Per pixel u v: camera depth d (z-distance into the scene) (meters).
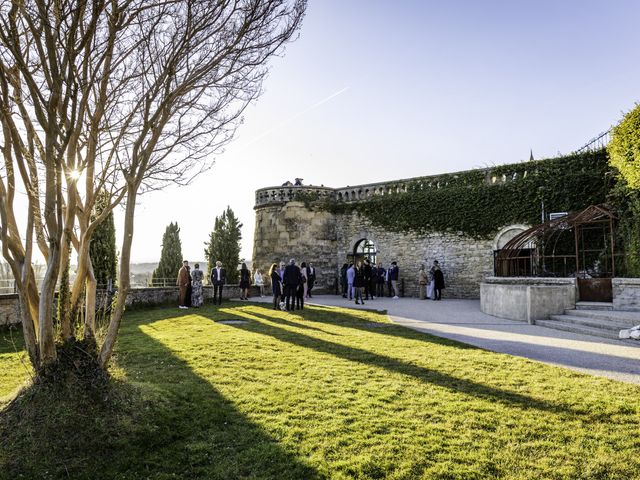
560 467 3.44
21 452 3.64
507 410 4.57
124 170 4.31
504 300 12.12
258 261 25.83
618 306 11.20
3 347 8.01
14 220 4.32
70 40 3.72
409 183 23.02
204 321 11.54
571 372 5.90
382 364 6.52
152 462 3.68
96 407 4.16
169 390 5.23
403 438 3.98
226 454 3.80
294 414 4.59
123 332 9.66
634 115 12.33
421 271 20.20
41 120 3.79
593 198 17.38
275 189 25.75
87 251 4.76
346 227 24.88
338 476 3.38
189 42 4.26
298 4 4.72
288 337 8.84
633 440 3.83
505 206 19.64
